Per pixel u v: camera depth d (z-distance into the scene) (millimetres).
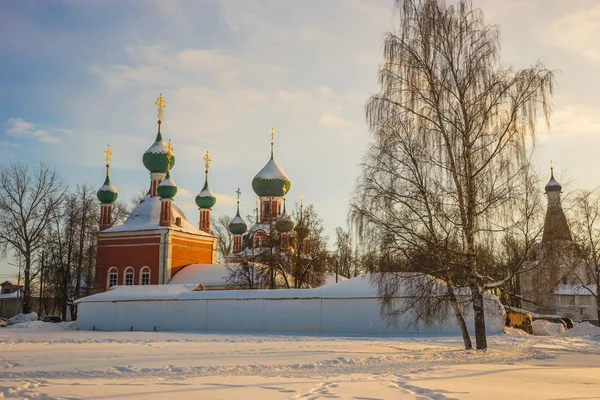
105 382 15258
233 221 88625
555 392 13750
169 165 79000
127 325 55719
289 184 79812
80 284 72562
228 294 53219
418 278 26719
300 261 62969
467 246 26391
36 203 65375
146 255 71000
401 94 27172
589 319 92188
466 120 26359
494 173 25906
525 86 25828
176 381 15516
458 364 21234
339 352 26031
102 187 77562
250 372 18328
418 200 26281
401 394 13156
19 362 20734
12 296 106625
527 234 26250
